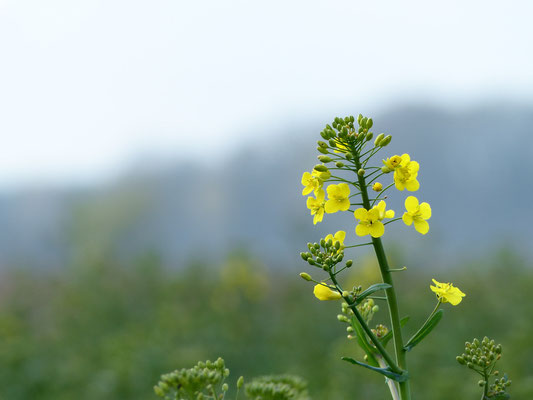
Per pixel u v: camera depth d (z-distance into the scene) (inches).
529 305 441.4
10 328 455.2
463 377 284.2
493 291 522.6
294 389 125.0
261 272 611.2
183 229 5644.7
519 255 614.2
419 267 684.1
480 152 6294.3
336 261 88.0
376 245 89.4
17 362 367.9
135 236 2170.3
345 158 92.5
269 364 395.5
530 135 6397.6
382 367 92.0
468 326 426.9
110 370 337.7
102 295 559.2
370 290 86.8
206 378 95.8
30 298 647.1
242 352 421.7
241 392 238.8
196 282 596.7
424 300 497.0
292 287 599.8
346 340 324.8
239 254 600.4
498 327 420.8
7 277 767.7
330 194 91.9
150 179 5027.1
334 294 89.7
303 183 95.9
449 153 6363.2
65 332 479.8
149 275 614.5
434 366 320.5
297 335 456.1
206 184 5895.7
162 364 343.3
